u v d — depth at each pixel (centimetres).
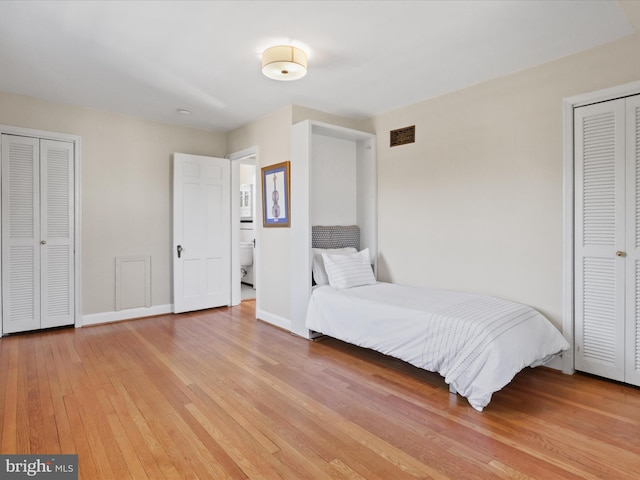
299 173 372
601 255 263
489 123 319
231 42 257
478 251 328
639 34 243
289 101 379
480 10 219
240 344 347
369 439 193
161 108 402
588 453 181
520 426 205
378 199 419
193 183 468
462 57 279
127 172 430
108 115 416
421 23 233
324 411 221
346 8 217
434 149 361
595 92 261
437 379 271
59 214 388
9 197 361
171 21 231
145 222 445
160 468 169
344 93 354
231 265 511
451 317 251
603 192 261
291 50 257
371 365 297
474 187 330
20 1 209
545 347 254
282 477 164
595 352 269
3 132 355
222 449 183
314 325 347
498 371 220
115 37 251
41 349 328
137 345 341
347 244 418
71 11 220
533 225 294
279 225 405
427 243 368
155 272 454
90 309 409
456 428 203
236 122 456
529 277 296
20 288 370
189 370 282
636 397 240
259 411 221
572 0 209
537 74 290
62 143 388
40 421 207
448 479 162
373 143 418
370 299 309
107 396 238
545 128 286
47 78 321
